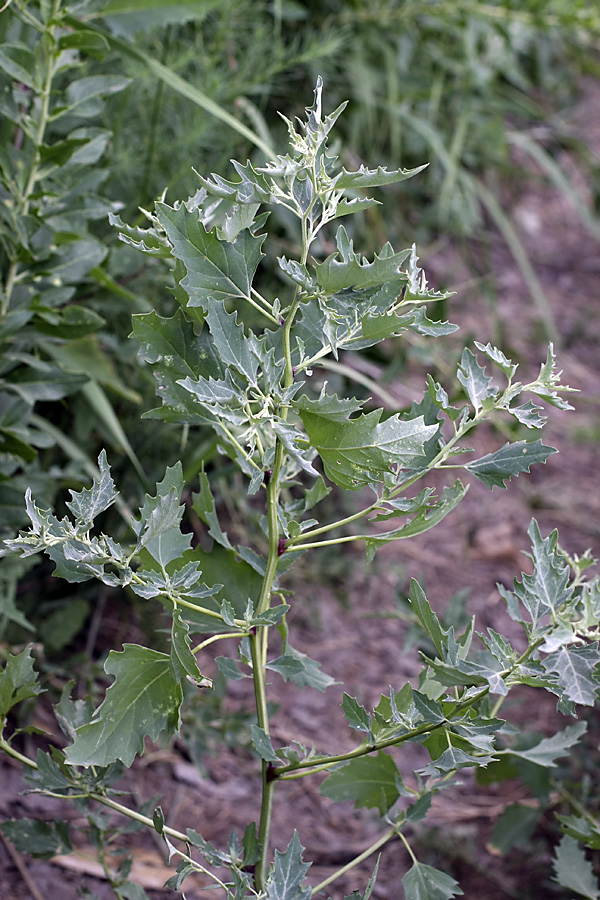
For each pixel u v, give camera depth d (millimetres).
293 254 2111
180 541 1110
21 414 1410
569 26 2629
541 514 2529
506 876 1595
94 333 1463
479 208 3400
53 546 1094
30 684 1144
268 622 1113
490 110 3092
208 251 1098
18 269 1419
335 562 2152
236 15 1985
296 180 1090
